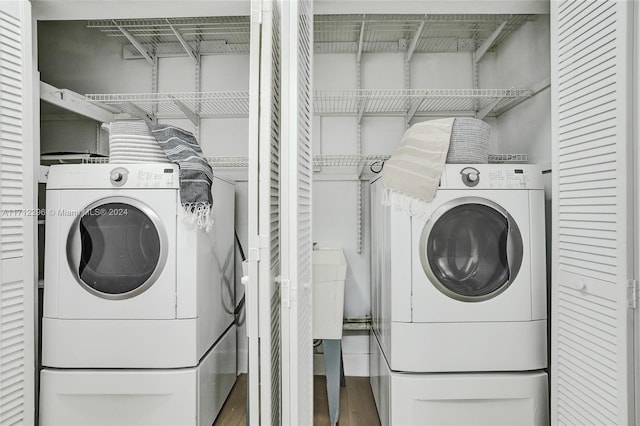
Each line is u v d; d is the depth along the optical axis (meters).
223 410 2.12
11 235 1.48
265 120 1.24
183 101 2.39
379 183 2.03
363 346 2.59
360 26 2.34
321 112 2.59
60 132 2.55
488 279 1.71
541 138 2.02
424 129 1.77
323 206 2.59
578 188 1.45
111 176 1.69
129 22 2.32
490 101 2.47
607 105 1.30
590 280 1.38
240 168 2.61
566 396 1.51
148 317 1.68
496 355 1.68
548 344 1.83
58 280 1.68
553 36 1.60
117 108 2.41
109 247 1.70
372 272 2.37
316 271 1.99
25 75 1.54
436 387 1.65
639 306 1.21
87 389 1.65
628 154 1.22
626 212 1.22
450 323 1.68
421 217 1.69
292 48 1.33
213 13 1.76
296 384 1.31
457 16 2.23
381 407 2.00
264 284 1.23
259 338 1.23
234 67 2.59
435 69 2.61
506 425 1.67
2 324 1.44
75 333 1.67
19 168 1.51
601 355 1.33
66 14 1.75
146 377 1.66
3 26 1.45
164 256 1.68
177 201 1.70
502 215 1.69
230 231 2.30
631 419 1.21
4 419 1.44
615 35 1.26
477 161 1.76
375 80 2.60
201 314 1.76
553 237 1.59
